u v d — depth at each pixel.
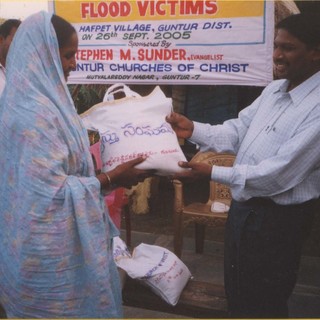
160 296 2.39
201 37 3.48
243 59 3.41
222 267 3.60
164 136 1.83
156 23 3.58
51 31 1.54
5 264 1.59
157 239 4.21
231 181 1.83
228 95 5.83
